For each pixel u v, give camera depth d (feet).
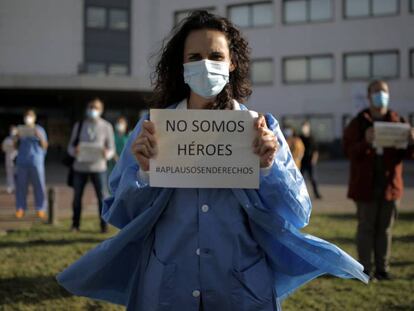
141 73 128.26
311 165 45.11
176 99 8.43
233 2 127.65
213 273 7.33
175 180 7.36
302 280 8.08
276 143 7.26
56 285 18.30
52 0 124.47
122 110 121.08
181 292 7.36
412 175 78.13
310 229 28.91
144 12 128.36
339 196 47.62
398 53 117.08
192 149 7.34
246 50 8.32
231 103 8.00
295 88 124.57
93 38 126.31
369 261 19.01
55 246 24.40
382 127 17.99
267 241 7.71
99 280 8.08
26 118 32.71
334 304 16.47
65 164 28.68
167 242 7.46
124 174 7.66
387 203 18.83
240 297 7.32
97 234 27.53
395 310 15.94
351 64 120.67
